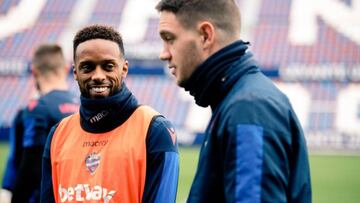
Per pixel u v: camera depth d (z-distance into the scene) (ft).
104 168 11.10
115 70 11.25
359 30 89.04
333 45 86.94
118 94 11.27
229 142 8.09
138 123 11.27
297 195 8.32
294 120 8.48
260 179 7.79
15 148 15.58
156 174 10.96
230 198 7.93
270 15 93.20
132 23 93.45
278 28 90.94
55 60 16.06
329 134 74.90
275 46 87.76
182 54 9.04
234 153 7.99
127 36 90.27
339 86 80.94
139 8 96.43
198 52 9.00
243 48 9.02
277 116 8.19
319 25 90.79
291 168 8.37
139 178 11.02
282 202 7.86
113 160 11.08
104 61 11.15
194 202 8.43
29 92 84.02
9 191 15.83
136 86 84.58
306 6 94.02
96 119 11.32
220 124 8.40
